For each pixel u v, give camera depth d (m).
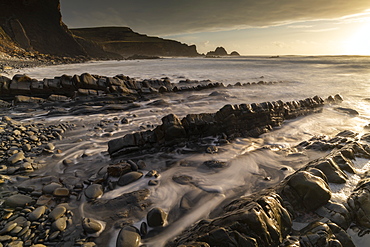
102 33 182.50
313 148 5.89
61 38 76.50
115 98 11.75
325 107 11.02
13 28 62.28
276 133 7.57
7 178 4.34
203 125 6.56
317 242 2.60
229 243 2.46
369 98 13.34
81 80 12.17
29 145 5.79
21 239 2.90
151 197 3.98
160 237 3.08
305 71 33.62
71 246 2.86
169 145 6.08
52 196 3.88
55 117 9.04
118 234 3.07
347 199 3.19
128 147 5.67
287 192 3.28
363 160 4.41
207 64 53.28
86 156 5.60
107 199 3.90
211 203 3.83
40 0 74.62
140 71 32.19
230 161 5.39
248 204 3.01
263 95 14.82
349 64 49.25
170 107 11.43
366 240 2.75
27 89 11.64
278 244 2.65
